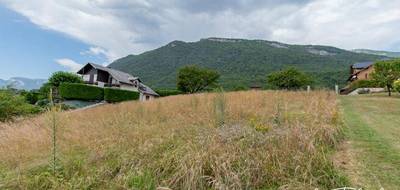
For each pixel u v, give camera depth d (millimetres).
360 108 10008
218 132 5074
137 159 4695
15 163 5430
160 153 4777
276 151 4113
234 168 3879
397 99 14359
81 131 7430
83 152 5719
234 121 6223
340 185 3346
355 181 3400
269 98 10289
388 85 18188
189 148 4488
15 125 9594
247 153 4113
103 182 4371
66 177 4539
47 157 5453
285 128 5008
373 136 5262
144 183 4020
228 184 3609
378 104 11500
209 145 4402
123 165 4602
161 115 8820
